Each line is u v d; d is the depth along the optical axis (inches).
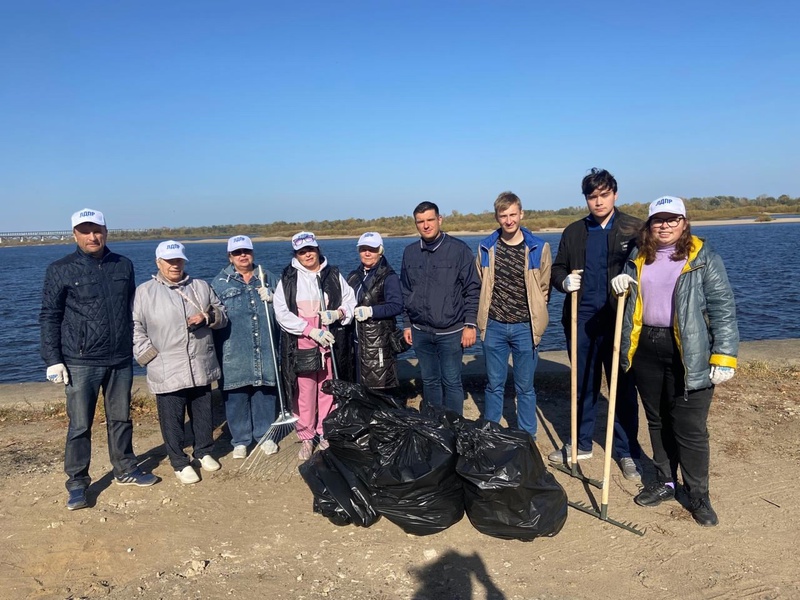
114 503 162.1
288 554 136.9
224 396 193.9
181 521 152.4
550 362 263.9
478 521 141.3
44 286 155.4
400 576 127.3
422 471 138.9
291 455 188.5
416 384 246.2
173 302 169.2
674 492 157.3
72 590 125.3
